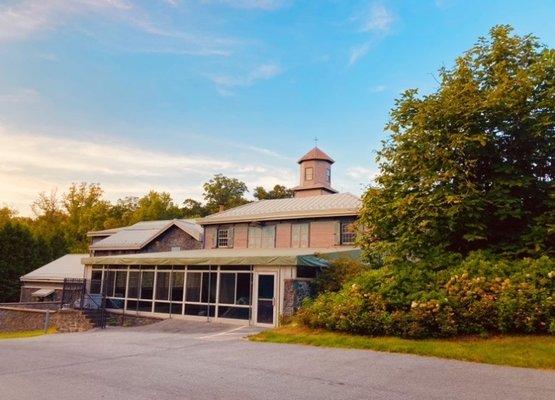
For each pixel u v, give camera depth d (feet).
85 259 90.79
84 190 249.34
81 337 51.65
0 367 30.68
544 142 44.68
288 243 95.50
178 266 76.84
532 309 34.40
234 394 22.63
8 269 139.44
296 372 27.73
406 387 23.62
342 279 62.03
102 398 21.99
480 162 46.65
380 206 48.93
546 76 43.52
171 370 28.86
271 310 63.77
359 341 37.55
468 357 30.78
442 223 44.47
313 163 124.47
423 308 37.04
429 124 46.06
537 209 45.06
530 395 21.88
